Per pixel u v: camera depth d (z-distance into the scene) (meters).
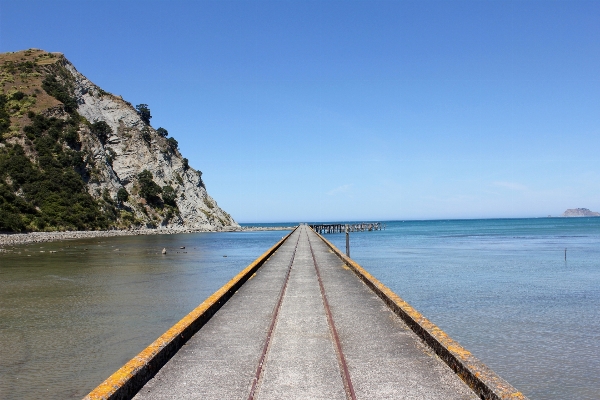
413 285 20.75
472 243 54.91
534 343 11.35
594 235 71.62
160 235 72.56
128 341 11.45
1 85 77.88
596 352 10.61
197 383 5.32
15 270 26.53
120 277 23.64
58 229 60.81
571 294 18.36
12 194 59.19
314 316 8.89
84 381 8.70
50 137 71.38
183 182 101.81
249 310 9.48
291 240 35.44
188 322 7.42
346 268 16.97
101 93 99.31
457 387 5.13
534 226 130.38
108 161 84.44
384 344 6.87
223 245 50.91
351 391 5.02
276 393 5.05
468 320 13.80
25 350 10.68
